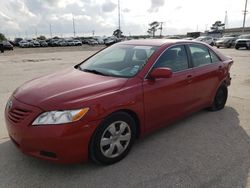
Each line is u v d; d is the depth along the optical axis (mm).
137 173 3293
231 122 4996
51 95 3213
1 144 3990
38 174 3254
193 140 4227
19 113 3158
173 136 4359
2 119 5066
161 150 3883
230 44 32688
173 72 4254
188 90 4516
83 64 4633
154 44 4402
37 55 24312
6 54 26359
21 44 49594
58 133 2936
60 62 16688
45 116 2988
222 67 5438
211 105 5418
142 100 3662
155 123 4000
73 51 32062
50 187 3018
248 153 3822
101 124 3225
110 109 3262
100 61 4453
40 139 2969
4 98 6633
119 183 3094
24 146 3104
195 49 4887
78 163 3404
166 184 3084
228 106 5980
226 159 3650
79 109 3039
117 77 3781
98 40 61781
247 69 12258
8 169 3350
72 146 3027
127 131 3586
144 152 3814
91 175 3240
